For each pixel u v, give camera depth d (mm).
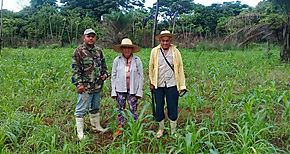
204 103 7047
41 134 5098
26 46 31031
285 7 15047
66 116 6406
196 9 40781
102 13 45719
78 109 5422
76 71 5414
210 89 8828
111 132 5703
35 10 42781
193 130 4852
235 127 5648
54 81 9656
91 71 5469
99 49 5633
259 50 24109
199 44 28859
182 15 40844
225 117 6035
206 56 19812
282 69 12867
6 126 5211
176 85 5395
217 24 37219
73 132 5559
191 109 6465
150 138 4984
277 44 17688
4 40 31078
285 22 15680
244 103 6195
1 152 4543
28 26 35000
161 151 4645
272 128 5410
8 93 7871
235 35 18672
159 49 5410
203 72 11258
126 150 4613
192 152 4453
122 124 5555
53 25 34531
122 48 5582
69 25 34719
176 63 5367
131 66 5598
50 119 6281
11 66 12070
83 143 4844
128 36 30500
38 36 34438
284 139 5207
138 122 5023
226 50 25766
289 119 5812
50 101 7238
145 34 31734
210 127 5535
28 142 4938
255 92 6793
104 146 5086
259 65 14195
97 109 5688
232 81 9359
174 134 5047
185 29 37656
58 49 25984
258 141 4543
